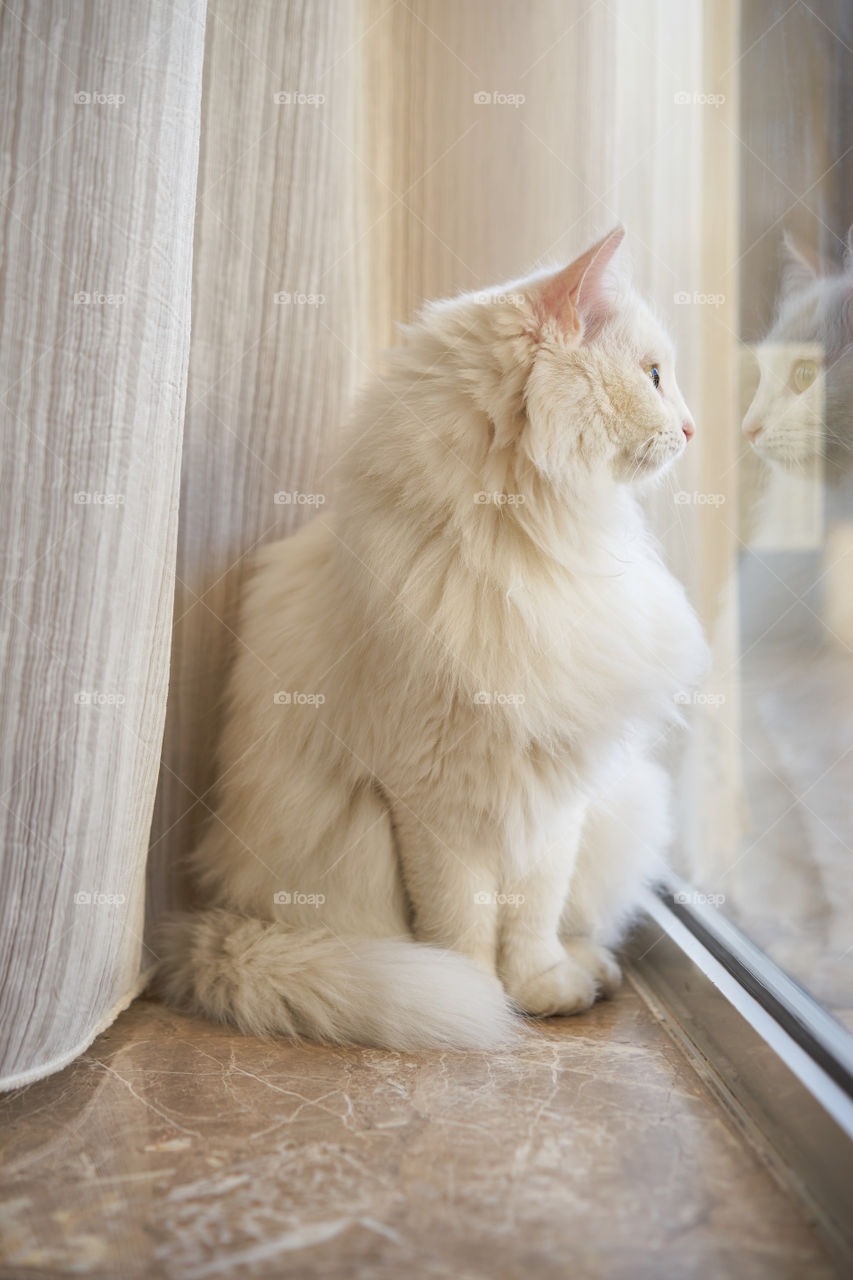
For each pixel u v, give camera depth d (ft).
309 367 5.74
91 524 3.53
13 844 3.47
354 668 4.40
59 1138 3.43
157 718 4.23
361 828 4.66
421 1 7.29
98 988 4.06
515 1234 2.88
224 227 5.31
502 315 4.18
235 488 5.45
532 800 4.33
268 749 4.81
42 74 3.35
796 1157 3.14
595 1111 3.64
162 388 3.86
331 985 4.29
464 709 4.13
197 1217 2.97
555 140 7.02
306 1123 3.54
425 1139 3.43
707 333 5.71
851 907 3.75
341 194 5.89
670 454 4.46
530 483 4.14
